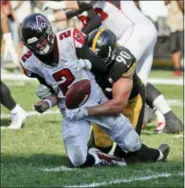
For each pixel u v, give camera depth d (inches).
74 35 577.9
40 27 558.3
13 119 831.7
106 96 607.2
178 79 1465.3
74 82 580.7
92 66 578.9
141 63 788.6
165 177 565.6
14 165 617.9
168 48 1684.3
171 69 1681.8
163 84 1373.0
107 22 775.7
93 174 573.9
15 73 1523.1
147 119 816.9
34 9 1552.7
